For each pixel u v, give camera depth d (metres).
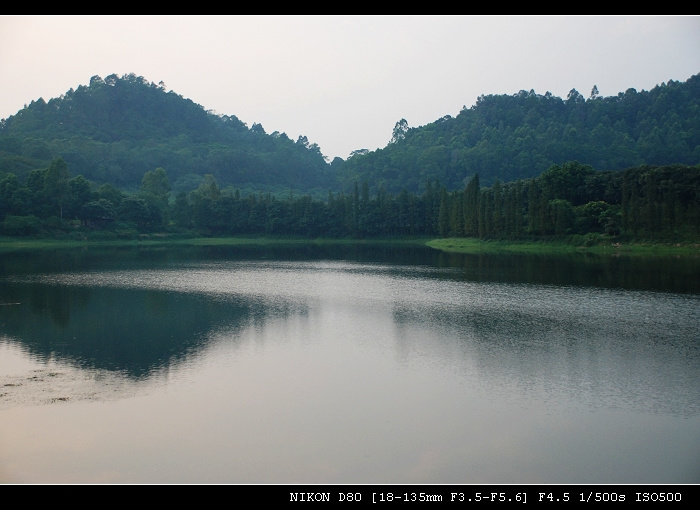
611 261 108.12
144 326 52.12
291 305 63.12
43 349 43.75
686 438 28.72
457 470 25.81
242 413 31.64
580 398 33.81
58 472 25.45
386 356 42.34
